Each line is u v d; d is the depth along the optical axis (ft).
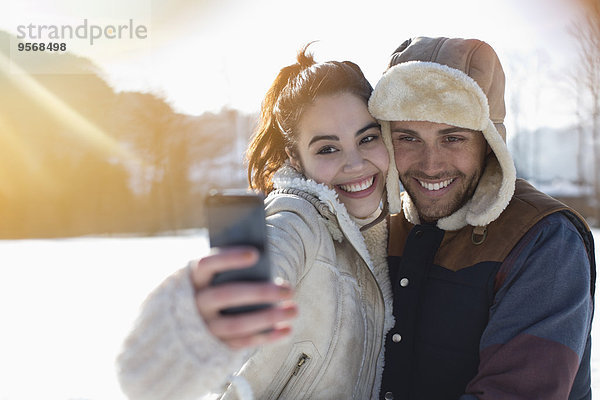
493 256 5.53
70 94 100.32
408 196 6.64
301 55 6.61
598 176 80.18
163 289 3.27
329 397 5.24
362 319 5.57
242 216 3.12
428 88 5.55
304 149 6.00
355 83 5.96
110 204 96.07
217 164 103.40
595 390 11.73
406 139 6.04
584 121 87.45
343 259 5.57
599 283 24.20
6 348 17.20
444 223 6.00
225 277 3.13
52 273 34.60
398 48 6.29
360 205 6.04
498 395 4.84
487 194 5.74
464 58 5.61
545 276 5.12
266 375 5.17
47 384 13.57
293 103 6.01
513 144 102.78
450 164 5.84
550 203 5.57
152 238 62.59
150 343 3.21
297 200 5.30
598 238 37.17
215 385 3.16
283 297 2.99
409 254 6.13
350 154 5.86
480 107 5.40
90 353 16.29
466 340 5.61
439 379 5.76
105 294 26.35
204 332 3.11
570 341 4.88
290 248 4.74
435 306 5.84
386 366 5.98
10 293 27.66
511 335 5.07
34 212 93.35
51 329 19.62
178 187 100.48
